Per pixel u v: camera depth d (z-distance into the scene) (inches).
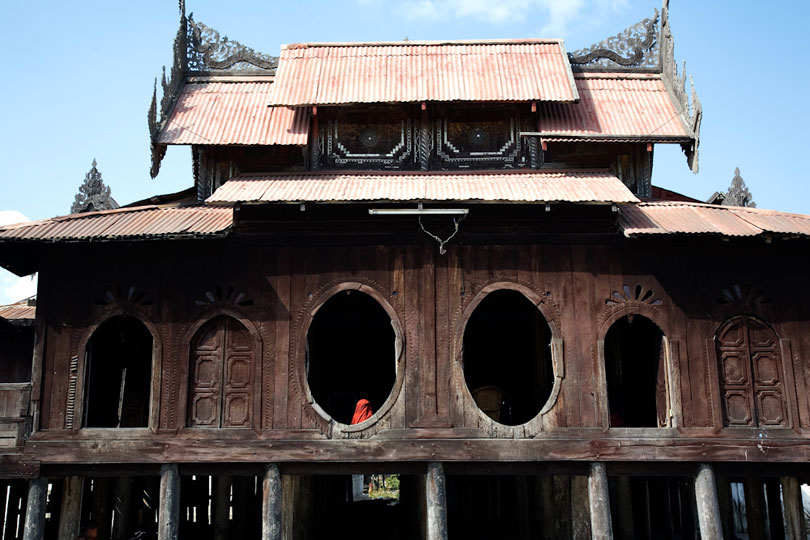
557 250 600.1
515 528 783.7
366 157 671.8
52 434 572.7
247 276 593.9
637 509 818.8
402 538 815.7
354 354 929.5
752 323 598.9
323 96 656.4
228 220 591.2
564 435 570.6
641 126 680.4
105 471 574.6
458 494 947.3
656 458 569.3
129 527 740.7
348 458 565.6
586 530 639.8
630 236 555.5
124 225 582.2
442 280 593.0
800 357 593.6
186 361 581.3
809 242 596.1
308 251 597.6
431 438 569.0
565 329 587.8
